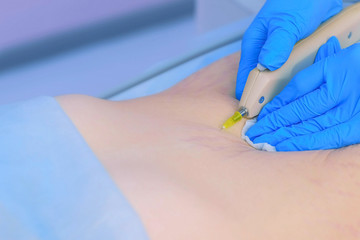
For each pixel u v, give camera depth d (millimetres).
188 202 343
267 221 359
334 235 367
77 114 408
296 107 456
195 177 375
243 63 519
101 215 324
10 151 363
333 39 494
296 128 455
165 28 732
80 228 322
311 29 502
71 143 369
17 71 675
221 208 354
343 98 443
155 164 377
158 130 418
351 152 421
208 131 437
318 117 451
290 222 363
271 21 506
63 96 424
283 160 411
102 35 717
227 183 377
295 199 377
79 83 659
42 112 391
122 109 439
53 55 689
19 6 686
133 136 403
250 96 460
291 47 477
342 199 385
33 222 327
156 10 779
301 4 497
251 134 464
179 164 383
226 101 488
